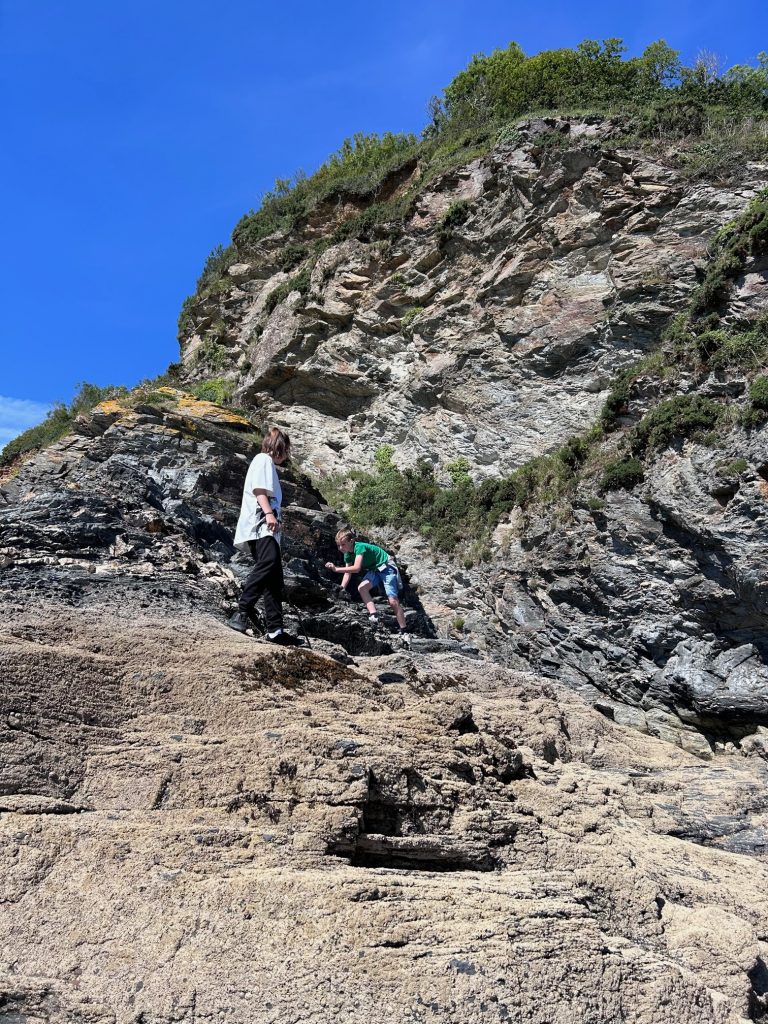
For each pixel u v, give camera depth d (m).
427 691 7.62
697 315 14.75
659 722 12.62
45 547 9.30
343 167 25.48
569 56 22.25
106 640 6.68
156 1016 4.09
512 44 25.70
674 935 5.57
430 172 20.91
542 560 14.52
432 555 16.59
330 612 11.34
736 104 18.08
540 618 14.53
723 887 6.38
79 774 5.42
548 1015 4.37
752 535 11.86
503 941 4.59
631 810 7.72
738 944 5.51
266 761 5.44
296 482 14.27
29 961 4.29
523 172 18.19
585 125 18.11
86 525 9.77
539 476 15.77
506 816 5.95
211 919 4.46
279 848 5.00
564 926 4.86
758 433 12.27
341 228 21.67
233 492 13.16
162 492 12.11
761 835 8.09
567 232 17.45
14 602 7.54
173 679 6.27
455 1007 4.23
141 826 5.02
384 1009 4.16
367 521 17.83
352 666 8.14
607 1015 4.53
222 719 6.00
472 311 18.59
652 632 12.94
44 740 5.46
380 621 11.26
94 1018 4.07
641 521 13.26
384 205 21.31
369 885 4.74
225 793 5.29
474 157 19.98
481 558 15.83
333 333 20.58
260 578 7.81
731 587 12.23
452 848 5.52
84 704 5.80
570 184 17.78
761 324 13.54
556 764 8.51
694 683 12.27
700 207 16.31
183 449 13.42
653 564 13.09
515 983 4.40
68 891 4.60
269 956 4.30
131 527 10.37
